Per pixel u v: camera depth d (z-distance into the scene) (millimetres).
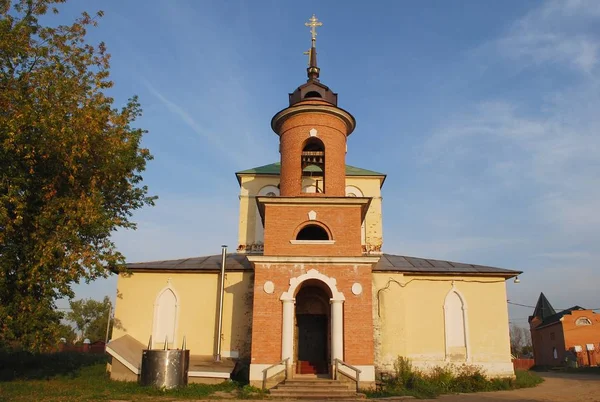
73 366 25312
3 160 19438
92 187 21250
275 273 20938
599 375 34906
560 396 20406
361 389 19578
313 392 18516
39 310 19609
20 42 20391
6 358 25312
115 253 22625
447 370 23984
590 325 52312
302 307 23844
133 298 25125
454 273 25547
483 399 19062
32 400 16234
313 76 26938
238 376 22375
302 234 23609
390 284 24922
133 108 25406
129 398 17453
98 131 20906
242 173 32281
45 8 22281
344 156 25078
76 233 20516
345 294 20672
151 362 19906
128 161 23234
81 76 22781
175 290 25219
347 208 22172
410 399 18641
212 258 27547
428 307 25281
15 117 18641
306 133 24438
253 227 31250
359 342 20109
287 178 24219
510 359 24719
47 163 20750
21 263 20156
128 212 26172
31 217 20344
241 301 24844
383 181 33125
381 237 31516
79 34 23094
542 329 59219
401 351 23906
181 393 18781
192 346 24469
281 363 19734
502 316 25266
